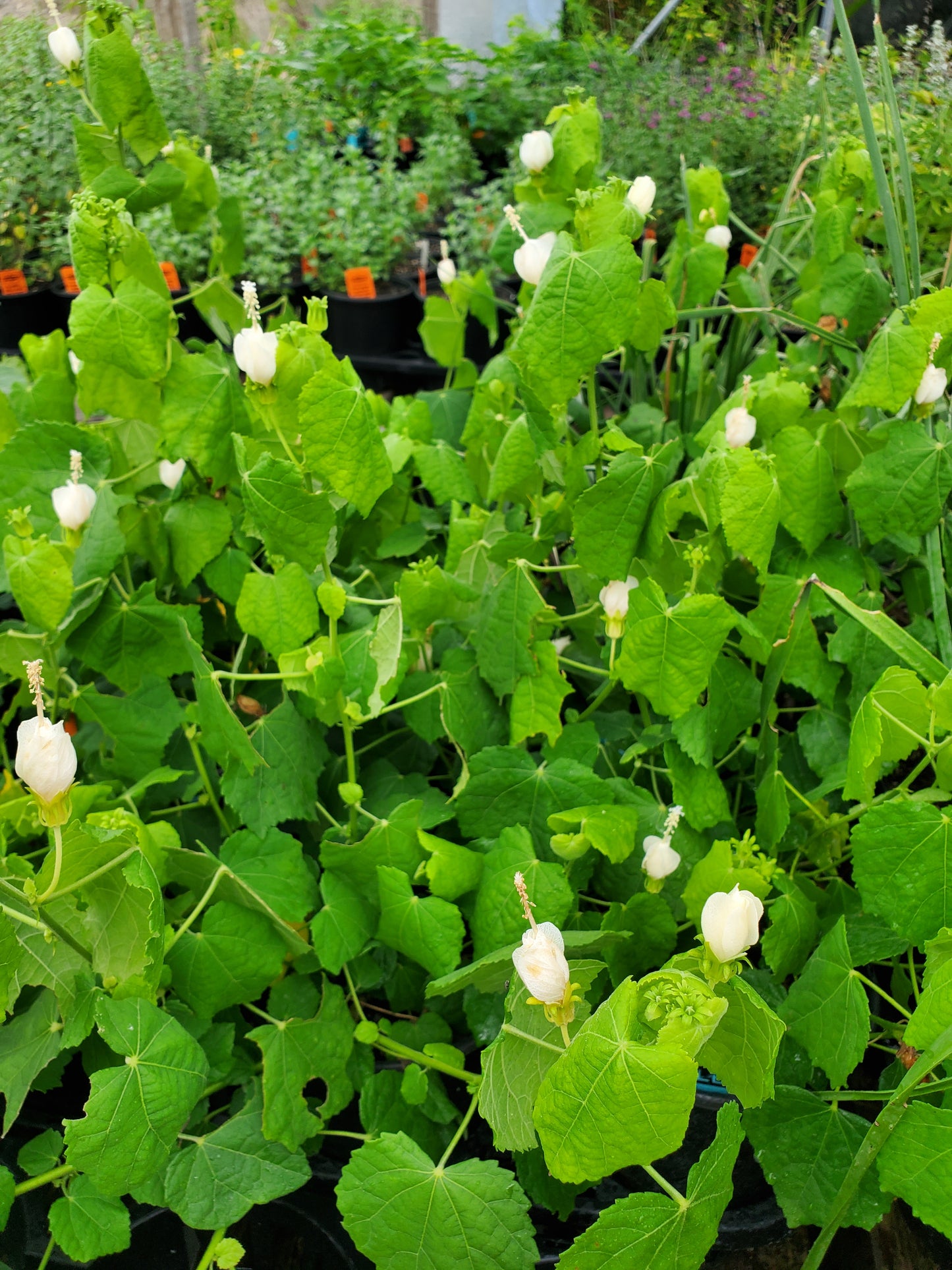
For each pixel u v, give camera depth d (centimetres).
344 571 68
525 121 186
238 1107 52
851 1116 47
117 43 58
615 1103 33
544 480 61
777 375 61
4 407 64
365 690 53
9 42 158
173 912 53
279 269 149
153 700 60
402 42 198
